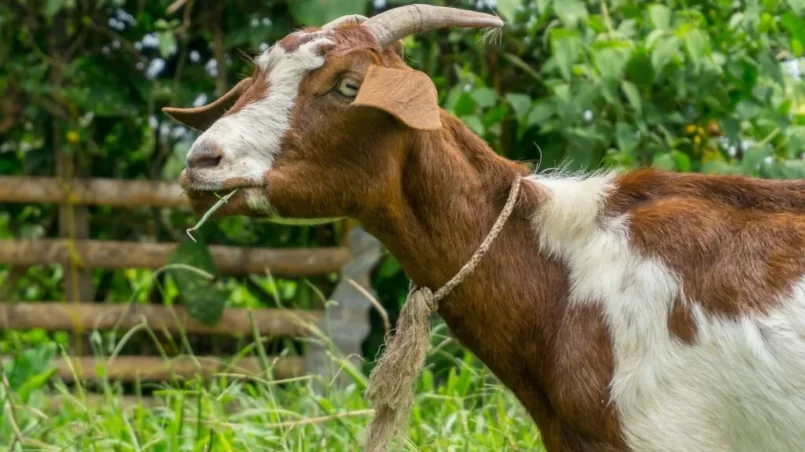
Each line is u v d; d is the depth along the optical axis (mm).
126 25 6734
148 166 6965
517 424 4664
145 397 6348
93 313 6426
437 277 3301
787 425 2959
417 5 3324
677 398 3020
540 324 3254
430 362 5852
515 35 6168
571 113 5328
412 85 2895
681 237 3129
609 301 3115
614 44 5270
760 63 5316
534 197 3314
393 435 3357
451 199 3266
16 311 6375
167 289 6891
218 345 6852
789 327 2957
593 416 3090
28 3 6582
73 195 6539
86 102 6453
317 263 6387
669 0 5672
